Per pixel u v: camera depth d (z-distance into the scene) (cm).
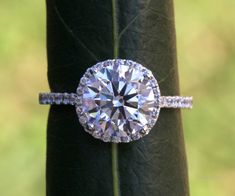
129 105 9
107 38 8
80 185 8
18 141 25
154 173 9
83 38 8
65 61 8
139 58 8
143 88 8
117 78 8
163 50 9
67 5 8
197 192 24
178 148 9
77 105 8
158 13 8
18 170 25
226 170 25
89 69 8
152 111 9
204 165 25
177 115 9
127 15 8
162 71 9
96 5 8
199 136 25
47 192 9
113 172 8
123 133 8
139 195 8
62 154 9
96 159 8
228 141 25
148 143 9
